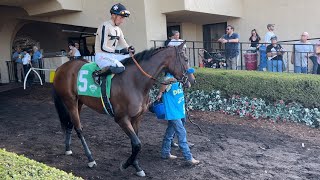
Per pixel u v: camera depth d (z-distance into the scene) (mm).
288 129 7656
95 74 5477
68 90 5875
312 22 11820
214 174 5395
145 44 11023
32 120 8836
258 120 8242
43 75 14633
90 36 16344
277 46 10359
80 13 12422
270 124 7980
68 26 15773
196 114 8961
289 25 12289
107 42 5543
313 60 10117
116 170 5539
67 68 6031
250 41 12047
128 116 5262
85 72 5734
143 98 5312
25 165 3316
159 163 5863
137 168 5340
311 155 6234
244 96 8734
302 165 5773
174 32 9031
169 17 12367
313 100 7805
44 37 17766
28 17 14828
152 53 5344
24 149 6539
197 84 9391
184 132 5730
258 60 11320
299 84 7895
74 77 5867
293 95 8008
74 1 12180
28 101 11414
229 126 7984
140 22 11031
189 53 12867
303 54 10188
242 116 8516
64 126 6219
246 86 8609
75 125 5887
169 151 6020
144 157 6129
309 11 11836
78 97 5816
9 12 15305
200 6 11359
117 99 5238
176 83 5621
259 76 8430
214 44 14047
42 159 5992
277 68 10250
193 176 5336
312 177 5305
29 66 14469
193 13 11594
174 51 5336
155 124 8148
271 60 10289
